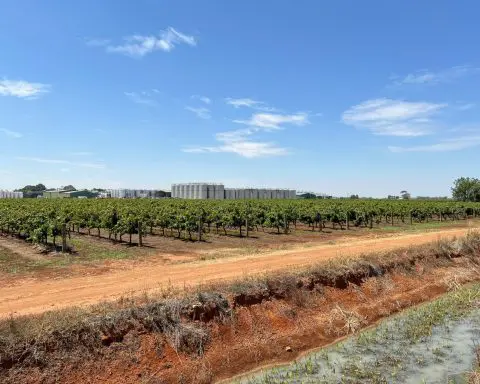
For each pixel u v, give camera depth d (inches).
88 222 1421.0
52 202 2260.1
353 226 1998.0
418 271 1010.7
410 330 706.2
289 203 2338.8
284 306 686.5
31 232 1170.0
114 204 1904.5
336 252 1089.4
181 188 4382.4
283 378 533.6
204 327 578.6
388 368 562.3
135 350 508.4
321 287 775.7
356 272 860.0
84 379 459.8
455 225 2101.4
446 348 631.8
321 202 2615.7
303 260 961.5
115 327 513.7
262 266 880.9
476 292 943.7
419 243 1252.5
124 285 707.4
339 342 658.2
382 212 2118.6
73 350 474.0
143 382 482.6
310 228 1868.8
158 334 537.0
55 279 761.0
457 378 534.3
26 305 586.6
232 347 578.6
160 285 699.4
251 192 4303.6
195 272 820.0
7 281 741.9
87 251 1092.5
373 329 714.8
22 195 4896.7
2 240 1315.2
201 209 1542.8
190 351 544.1
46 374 445.7
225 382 524.1
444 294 940.6
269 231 1717.5
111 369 480.4
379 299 831.1
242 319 623.8
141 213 1369.3
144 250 1130.7
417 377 536.4
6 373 429.1
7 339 446.6
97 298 619.8
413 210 2235.5
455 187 4124.0
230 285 664.4
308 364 570.9
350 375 540.4
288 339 629.6
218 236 1499.8
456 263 1131.9
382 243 1295.5
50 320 486.9
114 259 981.2
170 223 1422.2
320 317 708.0
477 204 2856.8
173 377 503.8
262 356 582.9
